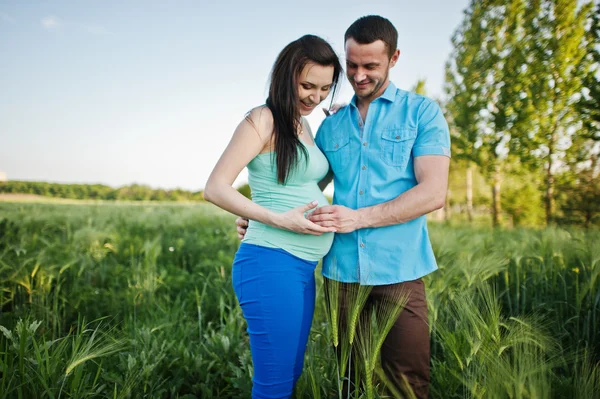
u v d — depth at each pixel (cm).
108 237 600
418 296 213
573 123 1056
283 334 196
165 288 419
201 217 1074
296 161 197
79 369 190
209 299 390
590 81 914
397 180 216
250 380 245
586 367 192
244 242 207
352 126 227
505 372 172
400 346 206
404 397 203
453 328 273
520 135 1198
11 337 195
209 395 243
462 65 1452
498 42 1299
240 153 192
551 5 1086
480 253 407
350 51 206
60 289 383
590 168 1035
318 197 215
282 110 194
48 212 957
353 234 217
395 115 219
